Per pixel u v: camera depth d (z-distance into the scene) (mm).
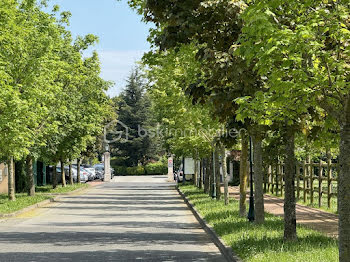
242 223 18484
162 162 112688
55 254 13961
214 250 14766
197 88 14391
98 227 20938
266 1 8820
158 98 37531
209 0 12289
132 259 13133
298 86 9039
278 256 11383
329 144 13508
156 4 13203
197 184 53156
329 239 14023
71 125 41219
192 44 16203
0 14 26312
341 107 9406
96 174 83312
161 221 23438
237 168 56719
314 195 33656
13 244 16000
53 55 31719
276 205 27891
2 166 44938
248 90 12680
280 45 8727
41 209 30422
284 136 13594
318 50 8883
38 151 38219
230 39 13078
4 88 25031
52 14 35469
